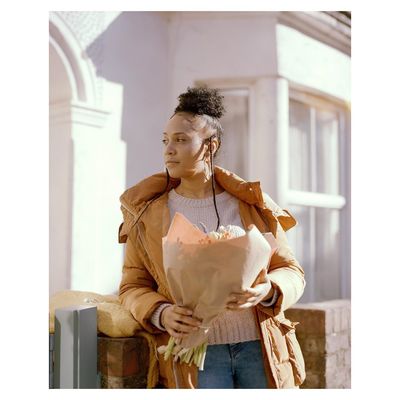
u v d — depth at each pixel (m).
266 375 1.60
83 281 3.44
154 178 1.77
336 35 4.15
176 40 3.95
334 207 4.33
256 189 1.70
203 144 1.71
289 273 1.67
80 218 3.41
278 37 3.83
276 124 3.83
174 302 1.61
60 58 3.31
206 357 1.60
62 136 3.39
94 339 1.64
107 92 3.55
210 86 3.94
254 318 1.62
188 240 1.41
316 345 2.36
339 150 4.40
